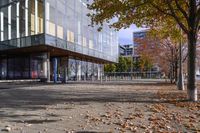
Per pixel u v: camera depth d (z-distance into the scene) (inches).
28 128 309.0
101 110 444.5
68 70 1690.5
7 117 375.6
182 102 542.0
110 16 624.1
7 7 1422.2
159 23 716.0
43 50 1451.8
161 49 1454.2
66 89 933.8
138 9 622.8
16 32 1378.0
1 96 679.1
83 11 1685.5
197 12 559.8
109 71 3646.7
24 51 1482.5
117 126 321.1
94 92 808.9
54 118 370.3
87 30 1749.5
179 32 737.0
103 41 2079.2
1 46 1437.0
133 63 3727.9
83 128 309.3
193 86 565.9
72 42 1518.2
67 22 1466.5
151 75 3312.0
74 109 454.6
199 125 327.9
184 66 1386.6
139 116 388.5
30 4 1330.0
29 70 1498.5
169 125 326.6
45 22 1246.3
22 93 765.9
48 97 654.5
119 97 657.6
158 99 609.6
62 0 1412.4
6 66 1569.9
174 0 587.8
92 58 1984.5
